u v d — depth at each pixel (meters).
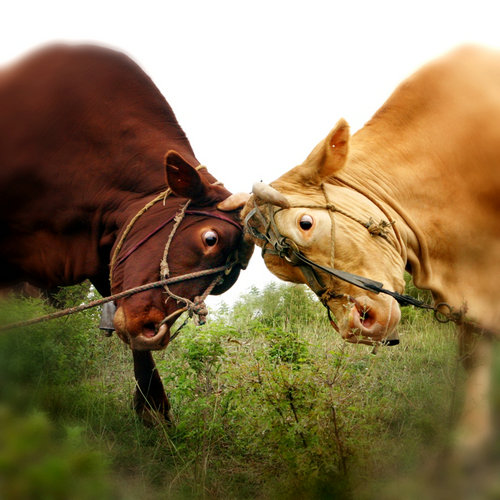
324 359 4.95
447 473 1.85
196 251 5.13
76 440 3.47
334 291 4.41
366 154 4.84
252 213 4.58
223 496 4.23
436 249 4.82
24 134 5.27
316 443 3.94
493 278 4.71
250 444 4.52
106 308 5.77
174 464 4.70
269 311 8.74
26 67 5.41
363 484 3.14
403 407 4.55
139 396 5.62
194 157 5.66
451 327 4.62
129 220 5.30
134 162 5.42
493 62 4.82
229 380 4.92
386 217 4.63
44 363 4.93
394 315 4.33
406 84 5.00
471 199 4.73
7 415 2.08
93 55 5.51
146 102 5.59
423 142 4.84
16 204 5.34
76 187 5.41
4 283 5.68
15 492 1.89
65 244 5.55
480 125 4.68
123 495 2.83
